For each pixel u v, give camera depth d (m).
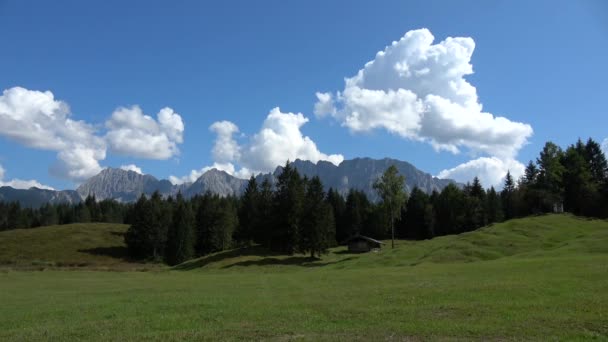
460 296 27.06
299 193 108.44
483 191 172.75
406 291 30.28
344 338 17.38
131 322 22.42
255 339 17.73
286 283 43.50
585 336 16.95
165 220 144.38
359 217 164.75
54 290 44.84
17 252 139.12
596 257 48.06
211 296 33.19
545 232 81.38
